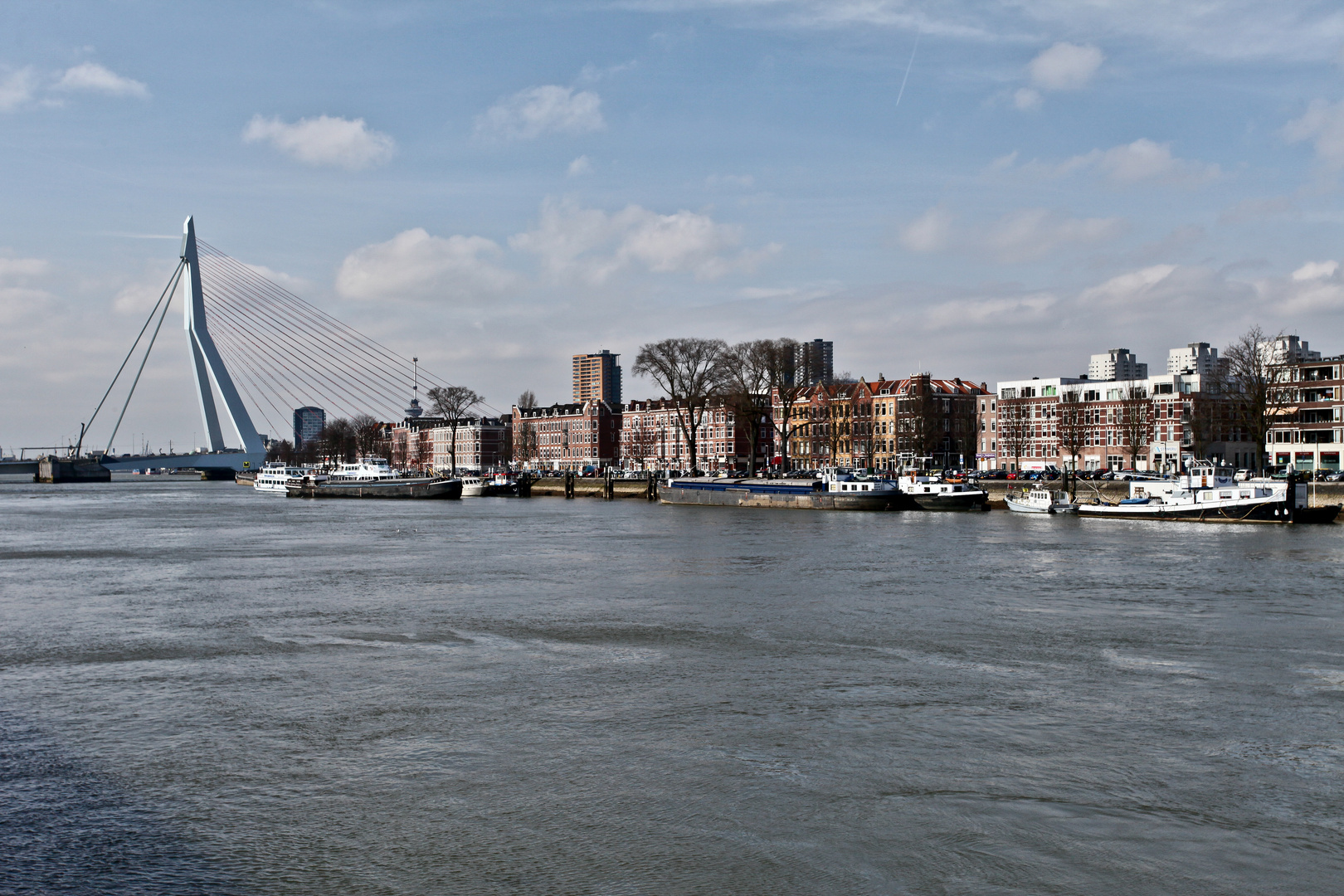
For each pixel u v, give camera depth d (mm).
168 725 33594
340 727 33281
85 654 44375
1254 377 135000
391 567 74000
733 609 54500
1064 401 193625
